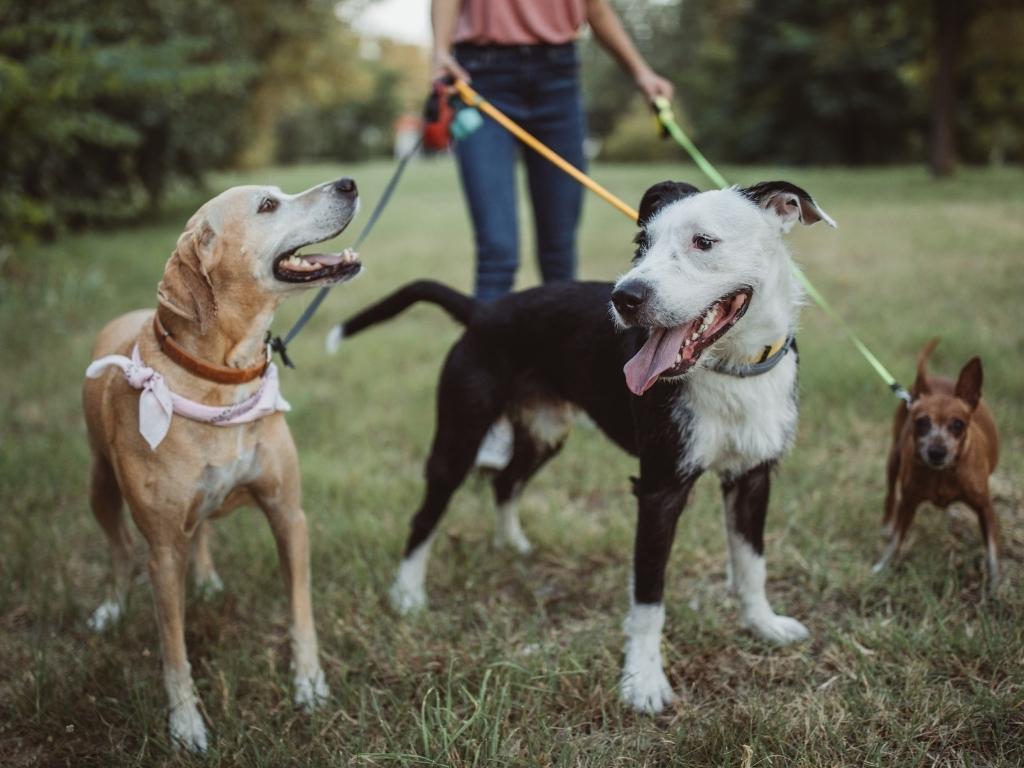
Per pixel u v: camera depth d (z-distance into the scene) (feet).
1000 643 8.63
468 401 10.59
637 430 9.12
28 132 27.32
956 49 61.00
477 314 10.84
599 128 173.06
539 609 10.41
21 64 27.48
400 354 20.42
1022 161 93.50
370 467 14.47
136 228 42.91
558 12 13.15
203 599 10.73
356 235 42.11
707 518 11.98
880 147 89.61
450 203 61.05
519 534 12.13
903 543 10.46
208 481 8.48
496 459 11.67
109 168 42.50
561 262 14.38
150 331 8.65
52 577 11.37
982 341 17.13
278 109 82.28
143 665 9.77
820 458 13.47
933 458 9.37
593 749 8.02
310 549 11.86
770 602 10.30
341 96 90.12
